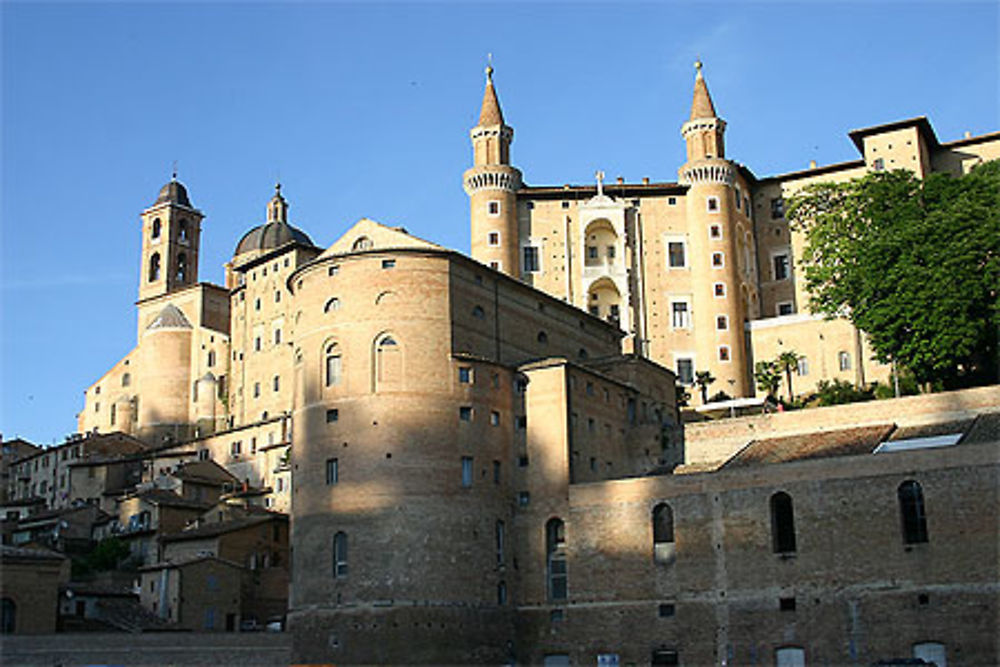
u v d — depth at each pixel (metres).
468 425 82.06
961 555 66.75
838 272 105.88
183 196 173.88
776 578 72.25
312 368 83.62
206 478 123.69
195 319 156.12
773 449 82.88
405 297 82.50
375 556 77.19
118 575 104.31
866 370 127.56
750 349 135.00
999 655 64.56
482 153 137.62
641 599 77.06
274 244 153.62
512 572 82.44
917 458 69.19
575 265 136.50
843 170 141.62
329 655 76.94
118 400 160.38
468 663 77.19
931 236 93.62
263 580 100.50
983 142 135.12
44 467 145.50
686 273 137.00
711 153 138.88
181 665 76.44
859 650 68.62
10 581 75.06
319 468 81.00
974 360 96.94
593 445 88.00
